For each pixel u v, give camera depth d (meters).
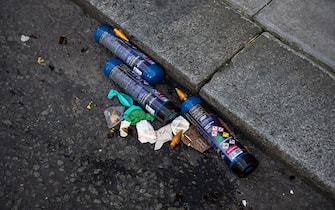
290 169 1.46
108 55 1.70
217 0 1.69
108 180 1.48
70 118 1.58
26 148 1.53
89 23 1.77
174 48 1.60
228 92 1.52
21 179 1.48
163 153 1.52
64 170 1.49
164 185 1.47
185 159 1.50
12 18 1.79
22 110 1.60
